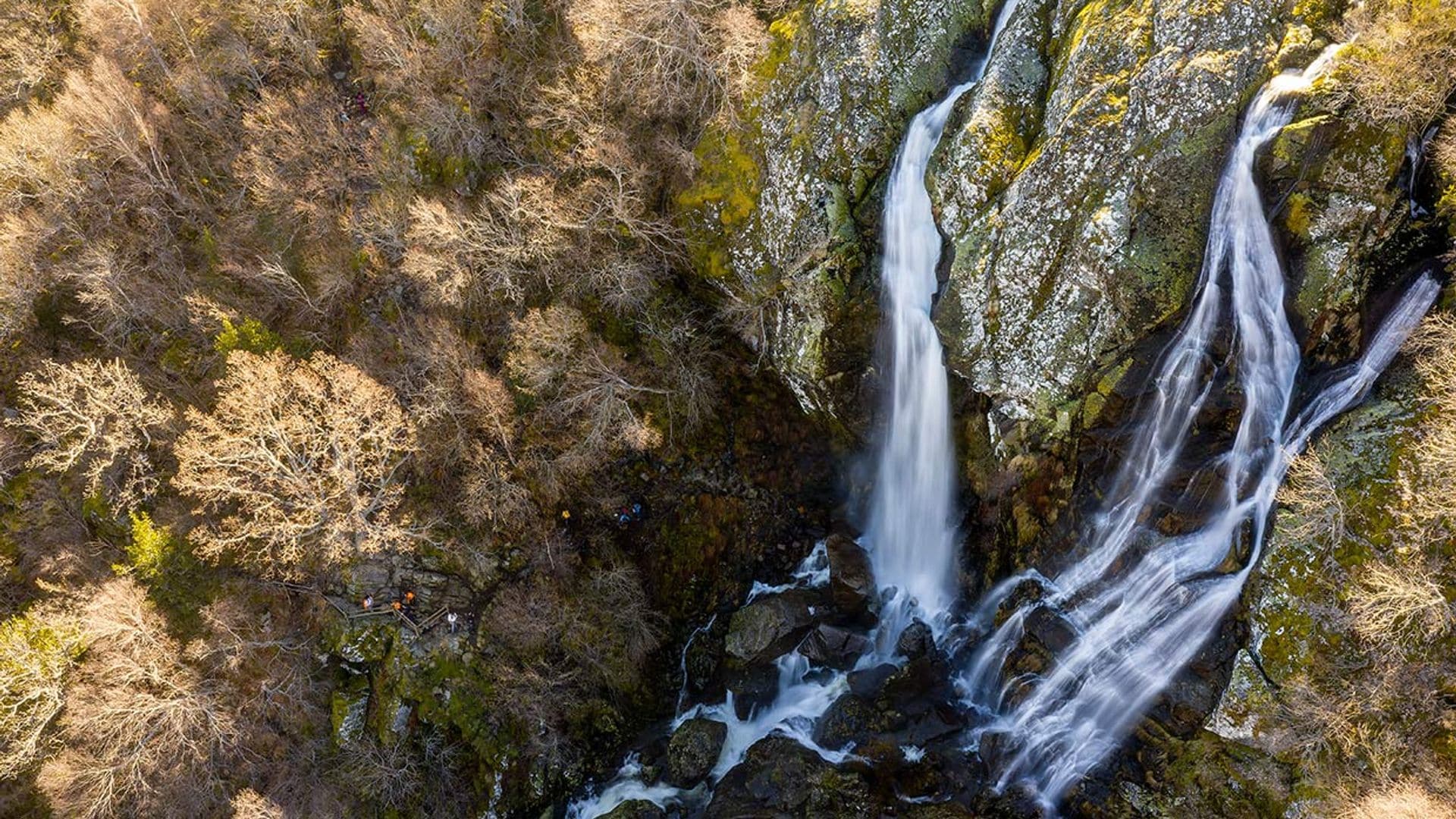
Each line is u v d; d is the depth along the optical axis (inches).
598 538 1079.0
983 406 909.2
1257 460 739.4
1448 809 604.4
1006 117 810.2
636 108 994.1
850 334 960.3
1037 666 863.7
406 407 1029.2
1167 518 783.1
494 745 997.2
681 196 1004.6
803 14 955.3
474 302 1058.1
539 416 1029.2
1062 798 794.8
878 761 879.1
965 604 988.6
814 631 999.0
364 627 1021.2
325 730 1013.8
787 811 859.4
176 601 1014.4
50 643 931.3
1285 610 694.5
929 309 908.0
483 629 1024.9
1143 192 706.8
